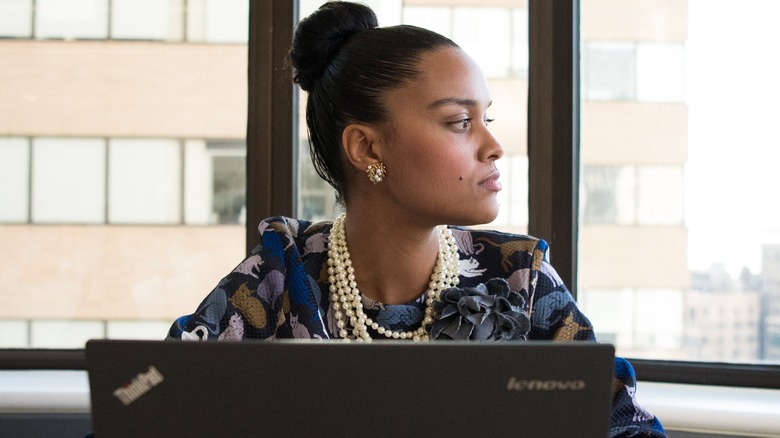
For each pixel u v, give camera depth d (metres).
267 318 1.18
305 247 1.22
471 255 1.21
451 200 1.07
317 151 1.22
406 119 1.08
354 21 1.19
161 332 2.33
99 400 0.67
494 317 1.12
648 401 1.89
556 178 2.11
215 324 1.16
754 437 1.77
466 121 1.09
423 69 1.08
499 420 0.66
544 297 1.20
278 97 2.22
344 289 1.15
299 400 0.66
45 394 2.01
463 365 0.66
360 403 0.66
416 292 1.16
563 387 0.66
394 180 1.09
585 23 2.13
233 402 0.66
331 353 0.66
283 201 2.23
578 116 2.13
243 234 2.29
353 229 1.16
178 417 0.67
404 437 0.66
